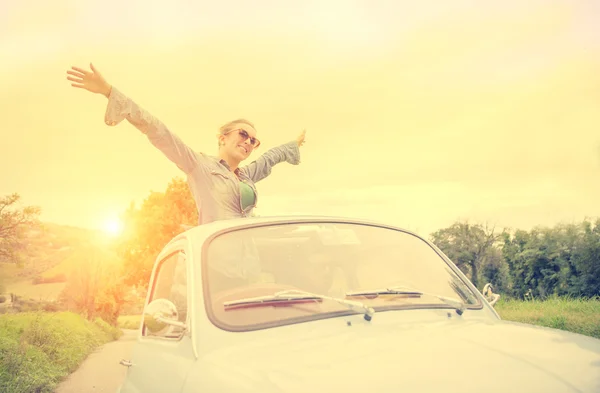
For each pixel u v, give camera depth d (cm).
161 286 293
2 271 4694
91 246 5491
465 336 198
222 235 247
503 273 3456
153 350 257
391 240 280
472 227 3603
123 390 277
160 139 352
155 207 5112
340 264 251
